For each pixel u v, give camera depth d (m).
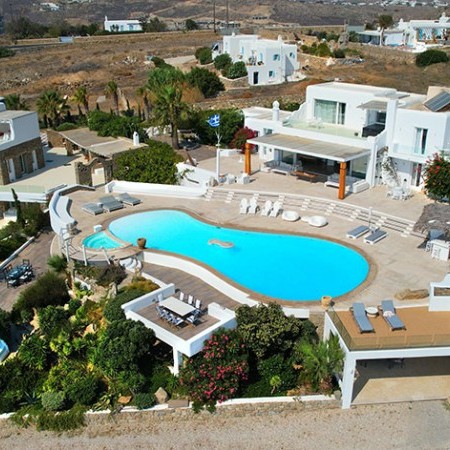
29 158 54.81
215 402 23.36
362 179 43.72
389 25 119.62
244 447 21.62
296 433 22.16
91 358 25.61
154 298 27.80
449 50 102.75
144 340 24.69
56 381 24.86
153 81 64.81
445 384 24.16
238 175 46.59
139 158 47.97
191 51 123.00
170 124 59.66
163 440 22.25
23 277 35.44
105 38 136.50
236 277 30.06
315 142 43.97
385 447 21.25
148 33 142.62
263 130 50.06
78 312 28.67
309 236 35.16
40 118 76.81
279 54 86.12
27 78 107.94
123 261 33.09
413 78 88.88
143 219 39.06
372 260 31.58
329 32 137.12
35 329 30.00
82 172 48.22
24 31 159.38
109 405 23.70
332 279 29.61
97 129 64.88
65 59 118.50
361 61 99.94
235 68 85.12
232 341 23.98
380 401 23.28
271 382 23.88
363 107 42.19
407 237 34.62
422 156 39.88
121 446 22.14
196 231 36.66
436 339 22.48
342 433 21.98
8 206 48.47
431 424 22.20
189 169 47.94
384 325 24.30
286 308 26.31
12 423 23.66
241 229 36.59
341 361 22.98
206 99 77.56
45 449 22.33
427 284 28.69
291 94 78.00
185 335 24.62
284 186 43.50
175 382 24.38
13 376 25.73
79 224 38.19
